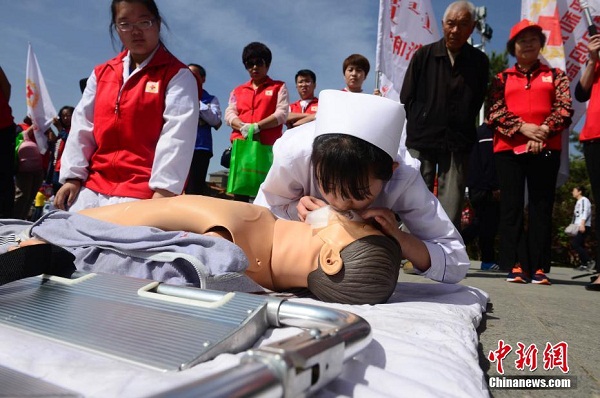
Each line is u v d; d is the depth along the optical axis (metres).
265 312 1.25
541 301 2.99
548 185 4.14
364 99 1.88
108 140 2.95
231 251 1.76
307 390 0.83
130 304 1.34
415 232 2.33
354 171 1.77
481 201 6.24
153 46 2.97
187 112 2.93
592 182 4.00
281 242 1.98
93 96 3.07
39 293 1.46
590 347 1.85
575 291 3.71
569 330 2.12
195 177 5.19
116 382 0.91
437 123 4.20
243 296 1.32
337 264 1.83
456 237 2.28
